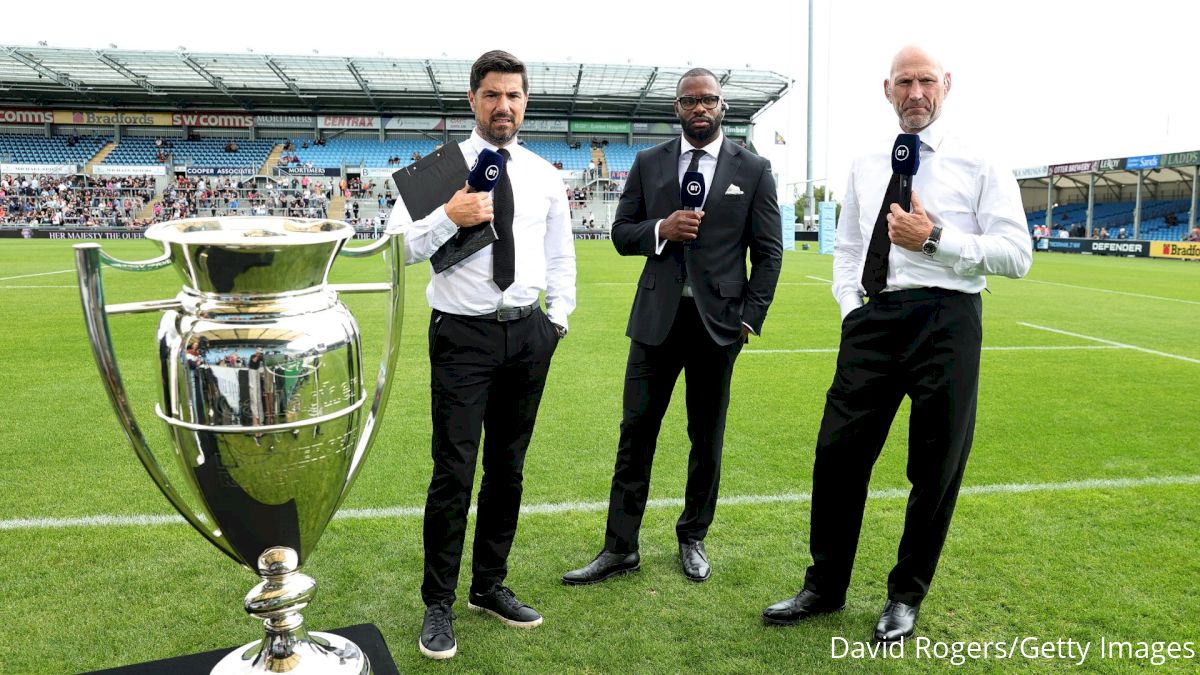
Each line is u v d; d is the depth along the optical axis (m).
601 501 3.59
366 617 2.55
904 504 3.57
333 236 1.35
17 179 33.94
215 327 1.34
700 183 2.71
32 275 13.68
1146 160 26.98
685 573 2.88
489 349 2.39
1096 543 3.12
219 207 35.16
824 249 25.17
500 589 2.58
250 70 33.97
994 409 5.35
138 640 2.38
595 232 34.50
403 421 4.89
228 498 1.43
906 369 2.37
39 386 5.64
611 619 2.55
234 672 1.51
